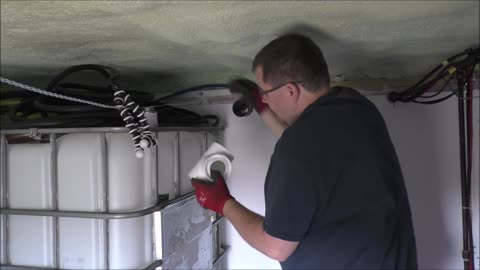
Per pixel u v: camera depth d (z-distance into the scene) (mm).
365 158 882
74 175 1105
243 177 1790
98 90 1297
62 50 1191
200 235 1491
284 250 861
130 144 1115
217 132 1768
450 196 1584
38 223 1158
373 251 880
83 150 1100
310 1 828
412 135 1617
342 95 947
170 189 1327
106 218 1044
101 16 877
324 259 884
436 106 1592
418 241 1620
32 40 1073
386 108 1640
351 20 970
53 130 1081
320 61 923
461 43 1244
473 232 1551
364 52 1332
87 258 1105
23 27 950
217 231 1758
